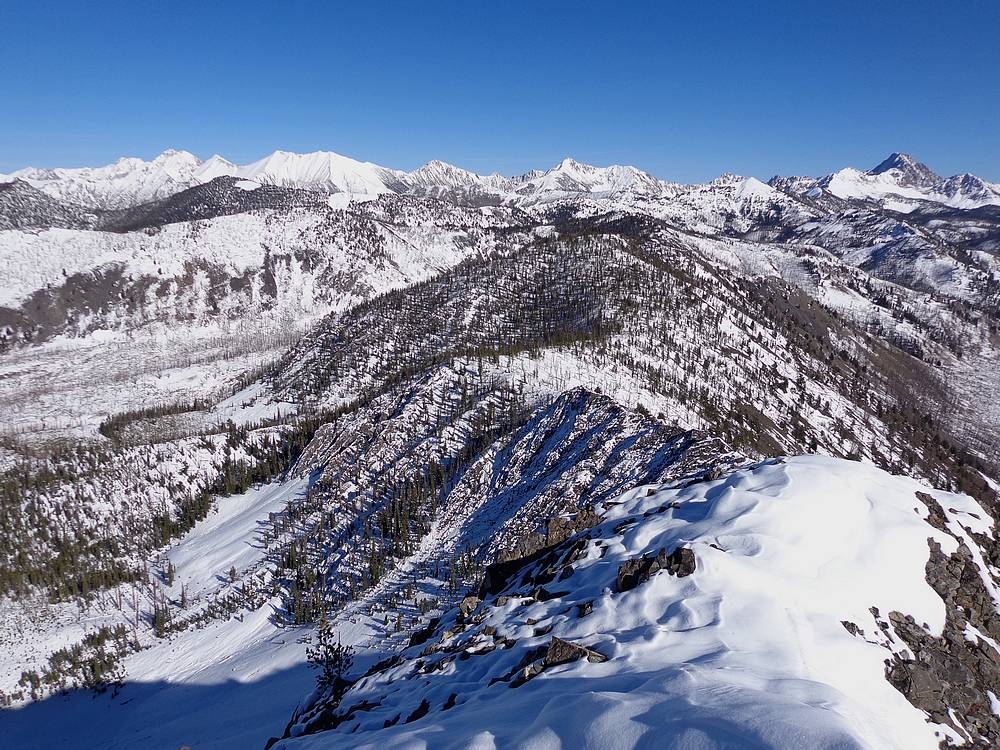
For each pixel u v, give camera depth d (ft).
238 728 248.93
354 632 306.96
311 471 547.08
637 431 354.33
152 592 455.63
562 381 545.03
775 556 112.98
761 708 62.49
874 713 76.28
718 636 91.35
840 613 100.68
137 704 331.16
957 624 107.76
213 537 512.63
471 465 441.27
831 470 144.15
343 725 113.70
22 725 329.72
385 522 411.13
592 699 71.92
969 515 137.69
